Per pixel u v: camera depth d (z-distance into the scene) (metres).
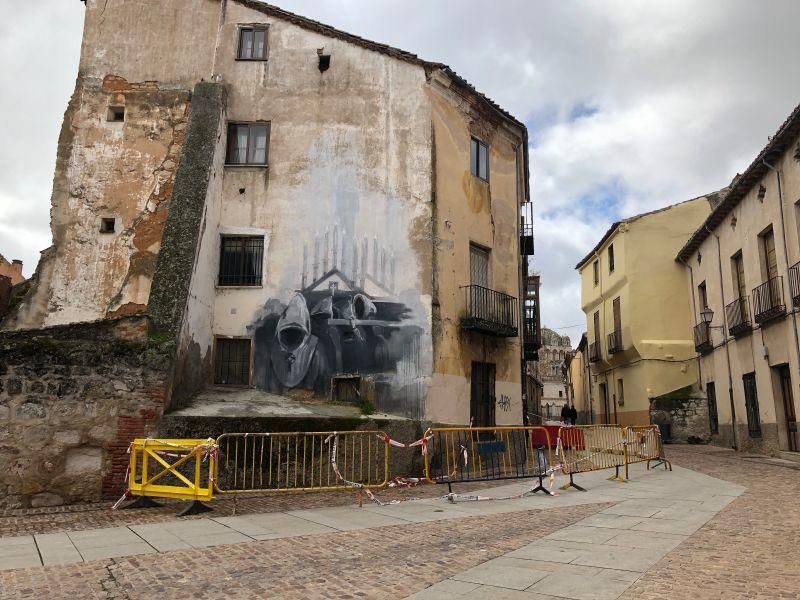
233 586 5.59
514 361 18.19
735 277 20.89
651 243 27.59
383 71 16.73
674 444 24.48
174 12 17.00
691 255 25.86
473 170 18.05
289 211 15.93
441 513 9.34
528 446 14.76
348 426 12.49
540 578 5.67
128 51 16.77
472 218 17.52
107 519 8.84
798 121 14.89
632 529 7.87
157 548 7.01
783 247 16.62
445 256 16.19
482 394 17.08
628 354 28.06
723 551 6.53
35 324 14.95
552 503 10.26
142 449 9.88
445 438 13.98
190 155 14.80
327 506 9.99
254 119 16.41
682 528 7.86
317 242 15.78
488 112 18.55
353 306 15.44
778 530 7.57
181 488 9.38
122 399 10.76
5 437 10.08
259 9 17.02
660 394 26.05
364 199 16.02
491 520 8.74
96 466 10.44
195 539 7.48
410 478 12.37
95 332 11.35
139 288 15.25
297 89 16.61
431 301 15.45
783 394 17.48
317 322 15.34
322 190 16.06
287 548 7.03
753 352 18.95
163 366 11.16
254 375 15.12
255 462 11.48
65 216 15.68
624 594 5.12
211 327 15.05
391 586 5.53
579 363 42.81
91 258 15.44
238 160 16.27
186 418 11.09
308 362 15.16
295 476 11.66
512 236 19.11
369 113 16.50
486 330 16.72
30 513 9.44
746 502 9.79
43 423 10.27
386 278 15.59
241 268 15.71
